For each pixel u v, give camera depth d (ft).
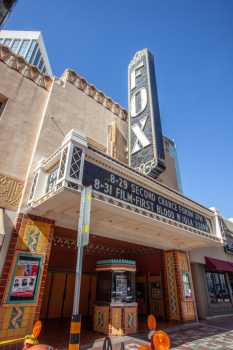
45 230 21.33
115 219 22.50
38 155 23.91
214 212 34.30
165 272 36.37
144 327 27.71
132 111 34.76
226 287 47.16
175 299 33.76
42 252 20.42
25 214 20.70
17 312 17.49
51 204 18.95
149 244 33.60
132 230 26.91
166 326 28.91
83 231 11.69
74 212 20.80
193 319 33.22
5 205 20.34
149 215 22.31
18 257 18.93
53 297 33.32
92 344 20.59
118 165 21.24
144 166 28.02
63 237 32.37
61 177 16.88
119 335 23.77
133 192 21.94
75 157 17.56
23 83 27.73
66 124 28.76
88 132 31.42
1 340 16.08
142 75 37.11
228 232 52.39
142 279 39.93
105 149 32.81
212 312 39.11
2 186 20.92
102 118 35.12
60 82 32.04
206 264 42.42
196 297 38.58
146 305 37.73
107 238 32.32
